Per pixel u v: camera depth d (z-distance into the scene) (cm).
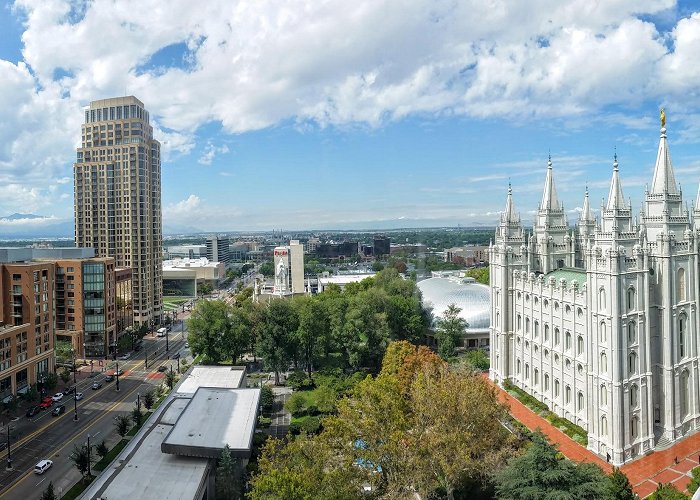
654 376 9794
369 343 14362
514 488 6272
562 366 10794
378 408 7519
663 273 9581
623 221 9275
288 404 11275
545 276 12344
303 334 14075
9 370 12800
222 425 8962
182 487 7300
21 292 13912
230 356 15388
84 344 17838
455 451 7262
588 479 6203
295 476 5853
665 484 8144
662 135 9750
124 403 12862
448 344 15362
